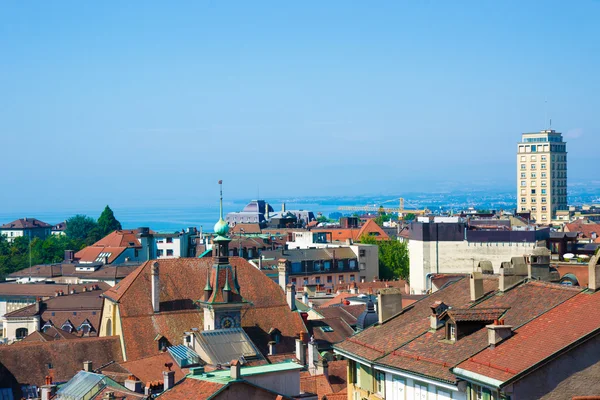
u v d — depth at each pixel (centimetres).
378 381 9869
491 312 9138
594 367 7925
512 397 7788
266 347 18725
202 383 11056
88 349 17962
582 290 8825
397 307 10850
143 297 19038
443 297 10562
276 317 19275
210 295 18788
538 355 7962
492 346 8494
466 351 8738
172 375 12150
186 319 18938
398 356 9500
